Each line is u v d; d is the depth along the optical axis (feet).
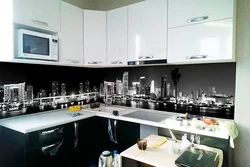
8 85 6.29
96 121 7.62
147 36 6.56
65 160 6.22
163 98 7.58
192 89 6.86
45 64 7.21
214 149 4.65
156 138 5.69
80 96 9.00
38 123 5.68
